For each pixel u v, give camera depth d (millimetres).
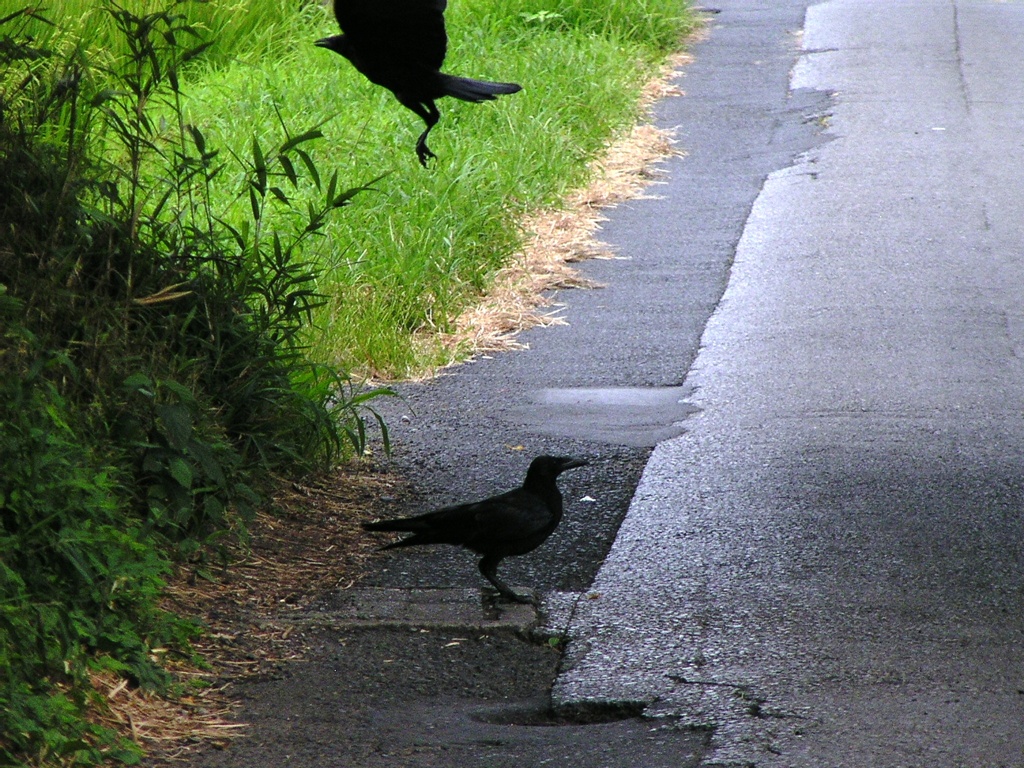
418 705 7750
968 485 10883
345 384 13711
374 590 9234
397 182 18922
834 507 10508
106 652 7746
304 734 7336
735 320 15633
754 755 7020
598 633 8594
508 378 14055
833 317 15516
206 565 9367
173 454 9305
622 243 18766
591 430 12477
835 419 12500
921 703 7512
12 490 7539
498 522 8875
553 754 7109
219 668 8109
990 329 14930
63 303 9414
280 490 10703
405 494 11047
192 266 10875
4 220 9852
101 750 6957
